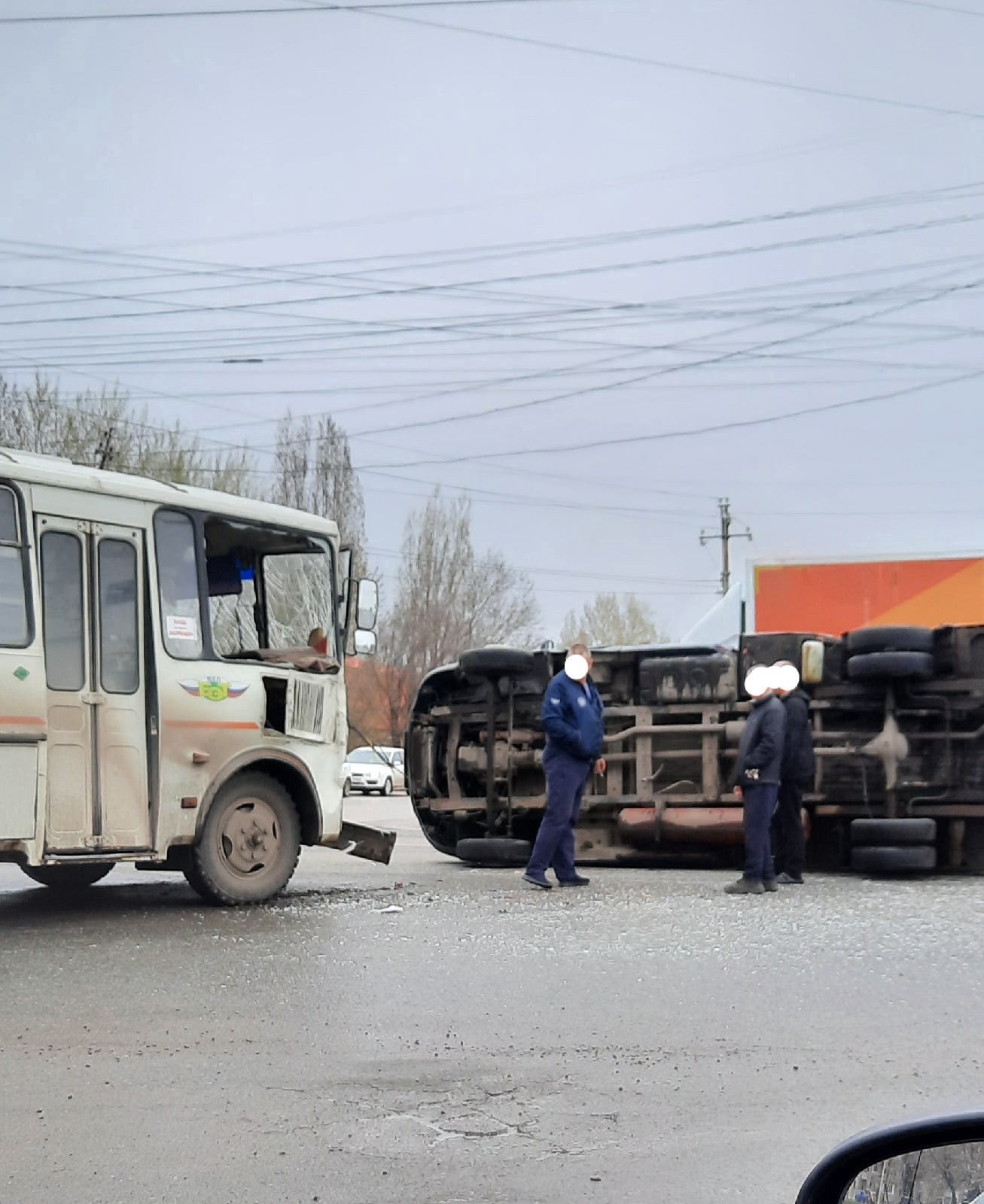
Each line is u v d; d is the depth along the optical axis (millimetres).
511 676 15367
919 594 20297
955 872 13984
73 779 10102
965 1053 6293
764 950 8781
